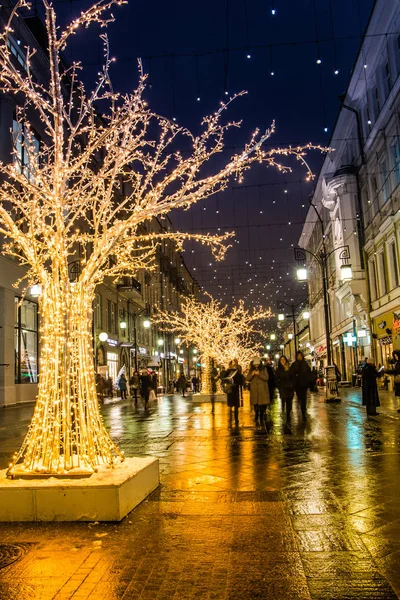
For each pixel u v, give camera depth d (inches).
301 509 210.1
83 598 133.6
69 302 237.6
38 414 227.6
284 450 362.9
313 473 280.8
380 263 1186.0
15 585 141.6
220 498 229.6
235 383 549.6
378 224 1163.3
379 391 1073.5
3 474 228.7
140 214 237.3
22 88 230.7
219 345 1072.8
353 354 1553.9
